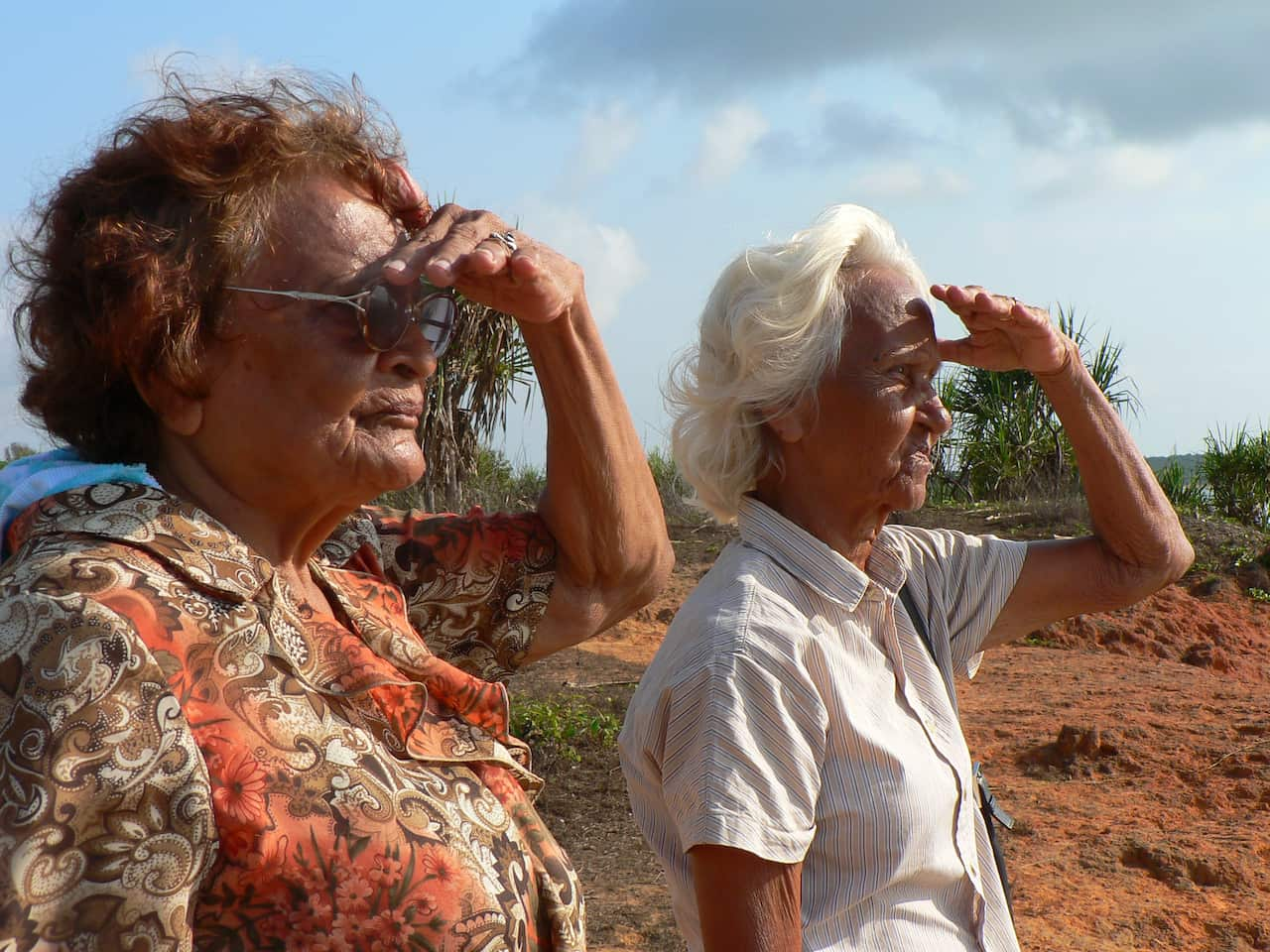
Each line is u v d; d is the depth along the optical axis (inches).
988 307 88.9
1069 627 420.5
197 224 52.3
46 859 41.3
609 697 313.3
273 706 49.3
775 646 74.1
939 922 75.2
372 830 49.4
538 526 76.4
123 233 50.8
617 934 185.3
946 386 652.1
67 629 43.9
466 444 575.5
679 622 79.7
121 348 51.1
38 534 49.4
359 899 48.5
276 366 53.6
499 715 59.6
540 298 63.2
